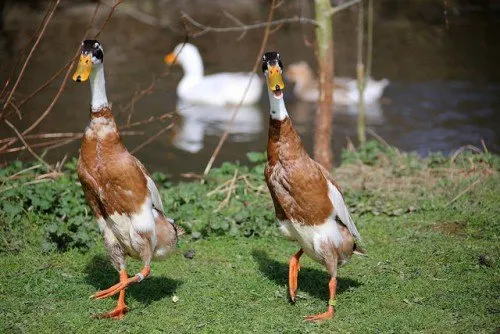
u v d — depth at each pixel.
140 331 6.89
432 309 7.23
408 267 8.34
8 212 9.39
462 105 18.25
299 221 7.18
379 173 11.44
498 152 15.20
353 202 10.25
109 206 7.06
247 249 9.09
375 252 8.82
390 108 18.28
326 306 7.48
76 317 7.11
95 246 9.02
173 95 19.02
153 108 18.06
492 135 16.27
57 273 8.20
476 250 8.66
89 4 26.03
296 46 23.08
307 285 8.02
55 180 10.59
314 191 7.02
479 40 23.06
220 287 7.93
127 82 19.52
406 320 6.98
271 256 8.91
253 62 21.94
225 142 16.03
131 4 25.89
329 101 11.81
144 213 7.06
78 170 7.11
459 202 10.14
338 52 22.34
